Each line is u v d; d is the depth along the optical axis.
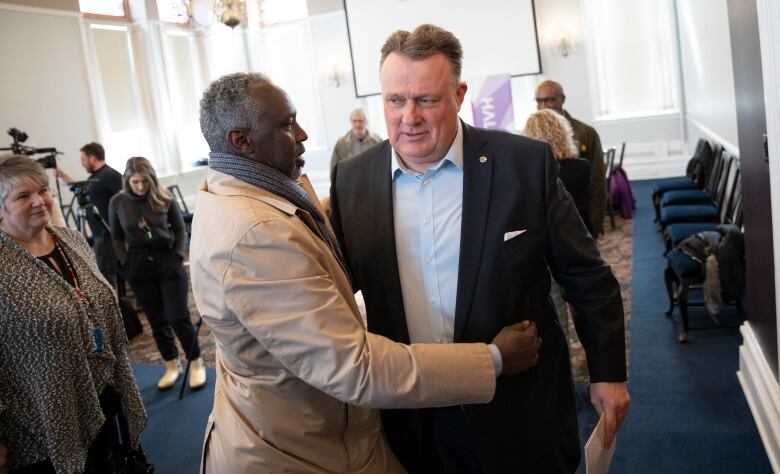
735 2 2.79
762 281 2.66
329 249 1.38
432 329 1.48
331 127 11.31
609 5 9.80
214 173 1.35
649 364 3.71
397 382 1.21
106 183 5.72
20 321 2.02
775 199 2.23
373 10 10.47
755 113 2.54
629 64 9.90
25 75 7.81
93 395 2.16
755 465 2.63
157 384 4.32
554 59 9.97
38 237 2.25
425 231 1.47
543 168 1.43
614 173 7.75
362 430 1.45
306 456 1.35
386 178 1.50
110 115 9.16
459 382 1.26
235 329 1.29
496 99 7.04
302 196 1.40
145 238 4.00
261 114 1.31
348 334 1.22
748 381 3.06
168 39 10.12
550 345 1.53
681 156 9.77
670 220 5.32
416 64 1.33
